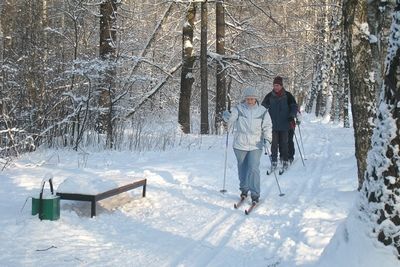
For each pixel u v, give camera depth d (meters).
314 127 26.62
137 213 7.46
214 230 6.73
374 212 4.07
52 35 15.66
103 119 14.88
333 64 32.66
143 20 20.88
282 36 22.88
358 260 4.03
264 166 12.00
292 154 12.43
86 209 7.32
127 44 19.14
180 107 19.44
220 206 8.11
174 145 15.14
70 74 13.64
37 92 13.18
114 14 15.68
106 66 13.58
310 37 36.25
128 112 18.08
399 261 3.91
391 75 4.00
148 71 23.02
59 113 13.50
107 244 5.91
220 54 20.88
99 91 13.98
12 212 6.86
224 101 20.88
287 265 5.23
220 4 20.73
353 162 12.07
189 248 5.93
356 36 7.39
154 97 22.36
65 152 12.55
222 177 10.48
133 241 6.10
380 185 4.04
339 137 19.66
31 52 13.41
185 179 10.15
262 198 8.70
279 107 11.60
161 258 5.54
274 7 22.23
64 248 5.64
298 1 28.80
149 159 12.41
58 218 6.58
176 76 24.55
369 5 7.32
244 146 8.24
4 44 13.98
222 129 20.45
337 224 6.62
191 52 19.41
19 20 14.16
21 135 12.17
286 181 10.17
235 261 5.51
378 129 4.13
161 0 19.84
